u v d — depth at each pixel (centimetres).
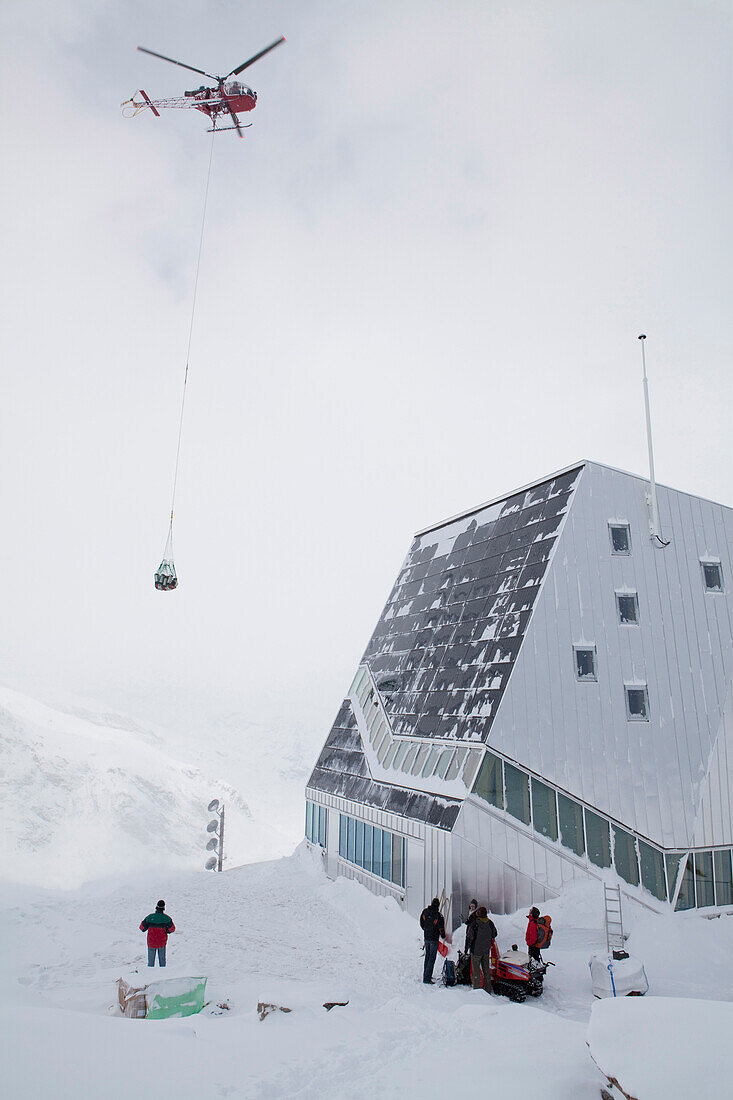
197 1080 979
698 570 2948
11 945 2214
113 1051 1058
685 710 2728
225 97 4434
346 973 2022
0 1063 956
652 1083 731
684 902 2500
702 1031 812
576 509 2903
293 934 2516
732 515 3089
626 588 2836
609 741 2617
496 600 3038
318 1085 984
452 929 2284
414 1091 912
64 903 2877
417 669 3422
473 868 2355
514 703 2572
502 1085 903
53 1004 1619
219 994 1708
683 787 2628
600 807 2531
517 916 2325
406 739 3127
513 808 2453
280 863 3953
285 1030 1300
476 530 3675
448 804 2492
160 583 3152
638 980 1728
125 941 2255
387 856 2898
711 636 2861
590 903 2362
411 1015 1451
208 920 2661
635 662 2745
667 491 3030
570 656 2691
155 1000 1492
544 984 1850
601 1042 843
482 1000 1662
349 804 3397
